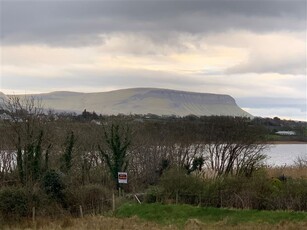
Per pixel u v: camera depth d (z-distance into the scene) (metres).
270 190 36.09
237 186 36.75
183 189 38.31
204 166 55.69
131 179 49.78
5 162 46.56
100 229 30.42
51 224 33.22
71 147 46.62
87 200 38.97
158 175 51.09
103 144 52.38
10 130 49.06
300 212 33.81
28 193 37.50
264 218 33.06
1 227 33.41
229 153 55.56
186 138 59.69
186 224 31.84
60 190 39.22
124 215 35.97
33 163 42.38
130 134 54.22
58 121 56.97
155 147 56.41
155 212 35.53
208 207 36.03
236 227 30.39
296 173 46.53
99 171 47.78
